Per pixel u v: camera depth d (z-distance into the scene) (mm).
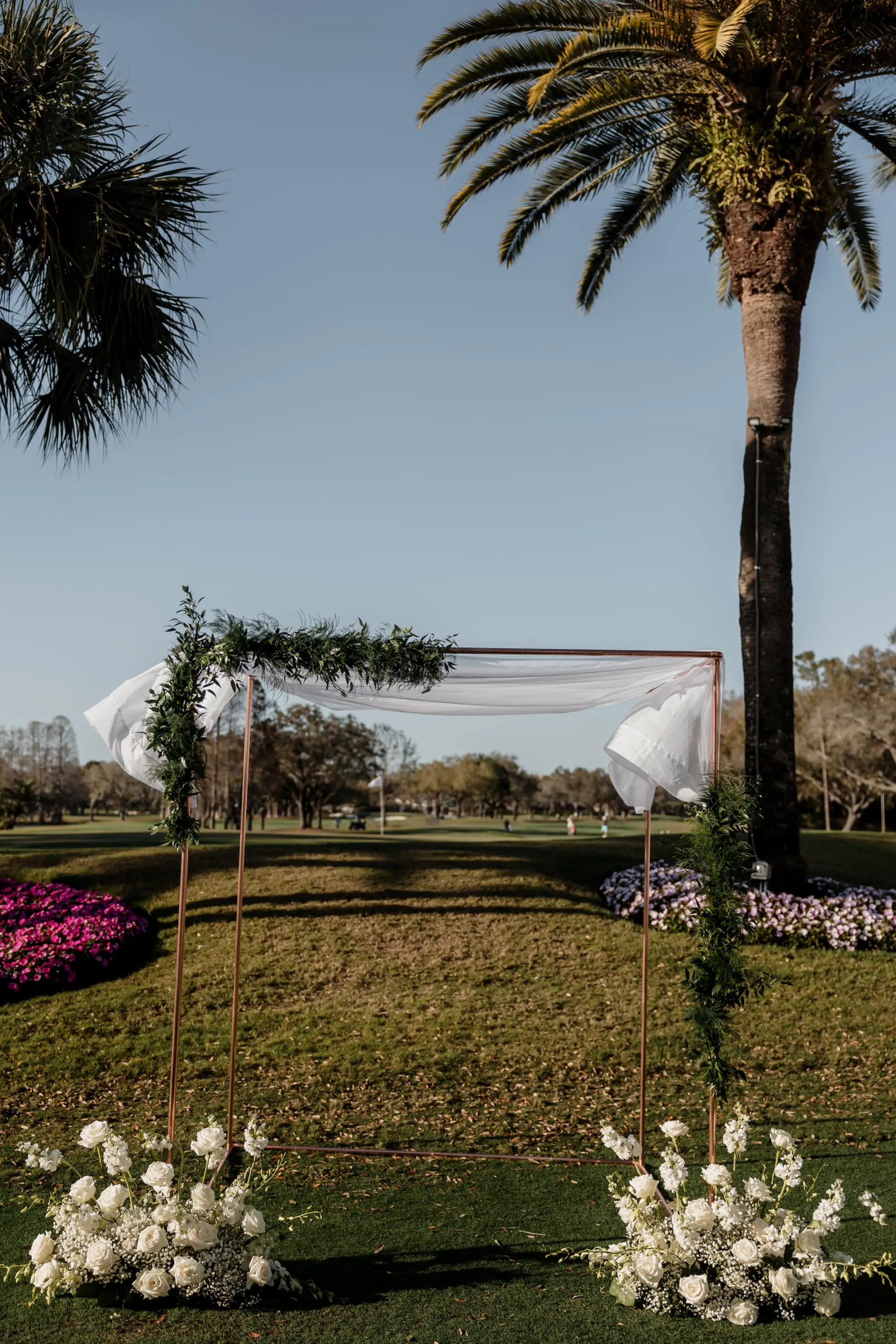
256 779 43469
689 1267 4586
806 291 14102
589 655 6180
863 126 14742
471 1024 10008
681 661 6336
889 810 52281
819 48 12805
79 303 7535
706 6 12188
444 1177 6301
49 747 85938
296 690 6566
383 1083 8422
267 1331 4219
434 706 6762
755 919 13008
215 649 5707
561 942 12680
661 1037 9602
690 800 6047
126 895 14594
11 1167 6473
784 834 13922
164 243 8141
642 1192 4719
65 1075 8672
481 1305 4504
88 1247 4465
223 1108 7816
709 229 14711
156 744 5723
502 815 79812
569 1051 9266
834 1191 4633
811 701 46781
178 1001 5668
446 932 13008
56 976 11070
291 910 13727
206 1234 4492
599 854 18172
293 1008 10453
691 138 15062
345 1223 5512
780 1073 8781
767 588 14000
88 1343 4090
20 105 7371
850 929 12812
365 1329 4250
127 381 8500
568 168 15305
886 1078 8617
